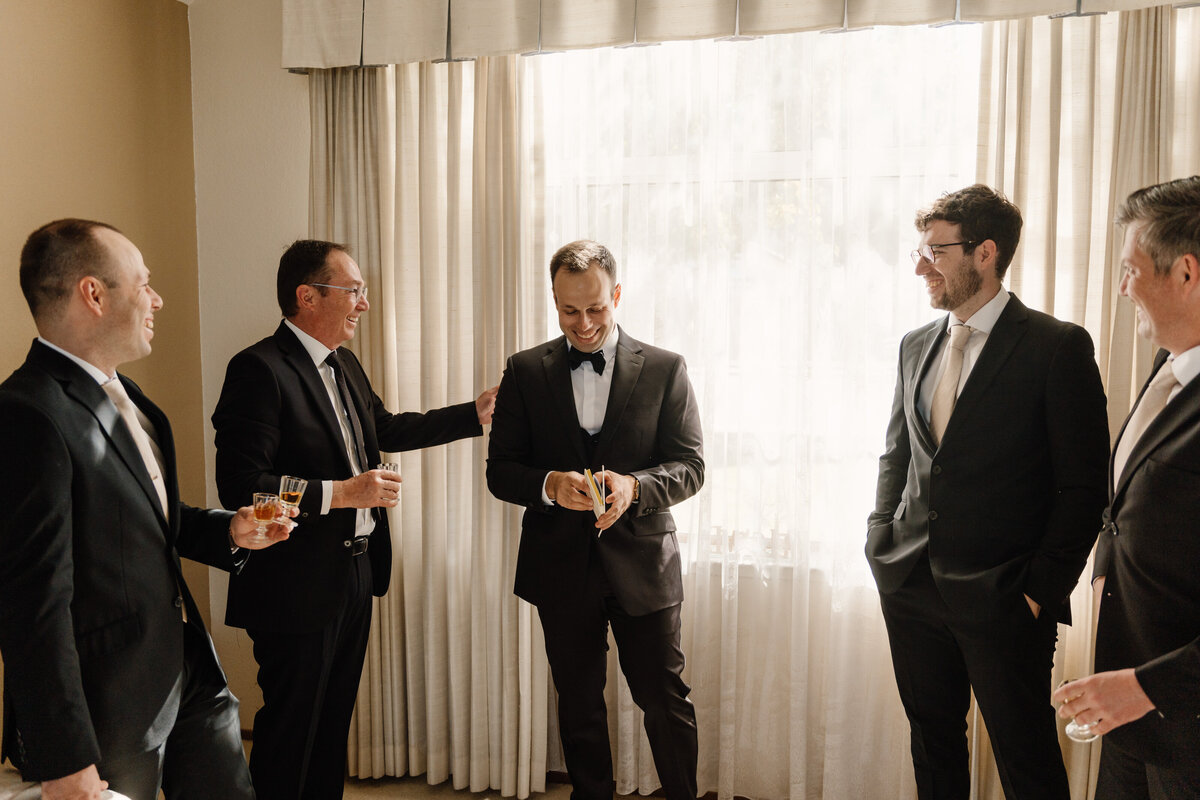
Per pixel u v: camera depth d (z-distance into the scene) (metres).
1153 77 2.27
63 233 1.72
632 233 2.78
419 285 2.94
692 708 2.47
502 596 2.86
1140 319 1.70
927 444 2.11
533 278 2.83
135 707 1.75
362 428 2.53
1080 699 1.52
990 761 2.51
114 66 2.80
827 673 2.66
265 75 3.06
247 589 2.31
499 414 2.49
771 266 2.68
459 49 2.72
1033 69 2.40
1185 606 1.53
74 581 1.68
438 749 2.98
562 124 2.80
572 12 2.62
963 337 2.10
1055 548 1.92
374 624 2.99
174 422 3.08
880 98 2.57
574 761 2.52
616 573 2.33
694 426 2.47
